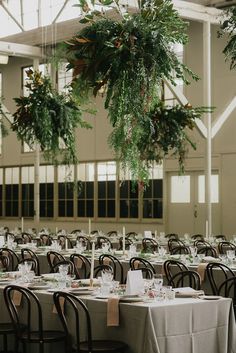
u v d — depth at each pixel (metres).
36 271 9.04
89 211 19.23
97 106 18.83
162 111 9.68
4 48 16.59
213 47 16.22
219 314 5.84
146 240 13.16
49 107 9.73
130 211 18.12
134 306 5.50
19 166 21.48
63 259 9.83
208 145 14.04
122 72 6.13
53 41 16.80
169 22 6.28
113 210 18.58
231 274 8.48
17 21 18.03
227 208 15.88
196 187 16.69
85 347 5.45
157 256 10.09
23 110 9.83
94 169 19.06
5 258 9.34
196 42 16.55
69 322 5.94
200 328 5.69
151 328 5.38
